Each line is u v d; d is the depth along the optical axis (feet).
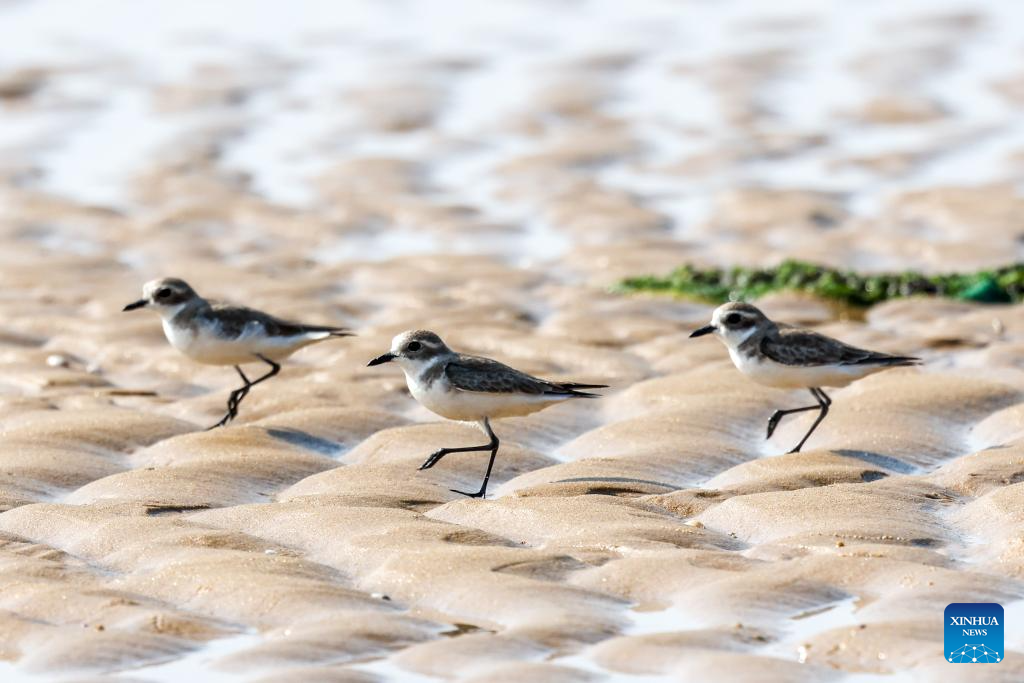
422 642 29.78
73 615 31.27
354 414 47.47
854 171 88.84
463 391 40.57
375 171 88.89
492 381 40.50
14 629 30.63
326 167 90.53
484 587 32.01
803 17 136.36
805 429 45.57
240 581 32.48
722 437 45.29
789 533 35.58
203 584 32.48
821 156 92.12
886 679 27.78
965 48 121.70
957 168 88.69
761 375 44.14
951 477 39.52
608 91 109.60
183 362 55.16
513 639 29.50
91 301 64.34
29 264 70.85
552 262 72.38
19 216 80.23
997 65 115.24
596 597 31.83
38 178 89.20
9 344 58.44
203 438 44.75
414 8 143.02
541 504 37.83
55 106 106.52
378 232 78.18
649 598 31.94
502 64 119.55
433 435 45.19
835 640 29.12
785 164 90.74
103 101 107.96
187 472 41.22
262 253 74.08
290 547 35.60
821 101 106.11
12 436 44.60
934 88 108.99
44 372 54.19
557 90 109.29
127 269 71.10
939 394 47.52
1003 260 71.10
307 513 37.29
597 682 27.86
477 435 45.50
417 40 129.39
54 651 29.48
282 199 84.02
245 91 110.93
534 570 33.14
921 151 92.32
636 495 39.65
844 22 133.39
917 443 43.57
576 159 91.56
